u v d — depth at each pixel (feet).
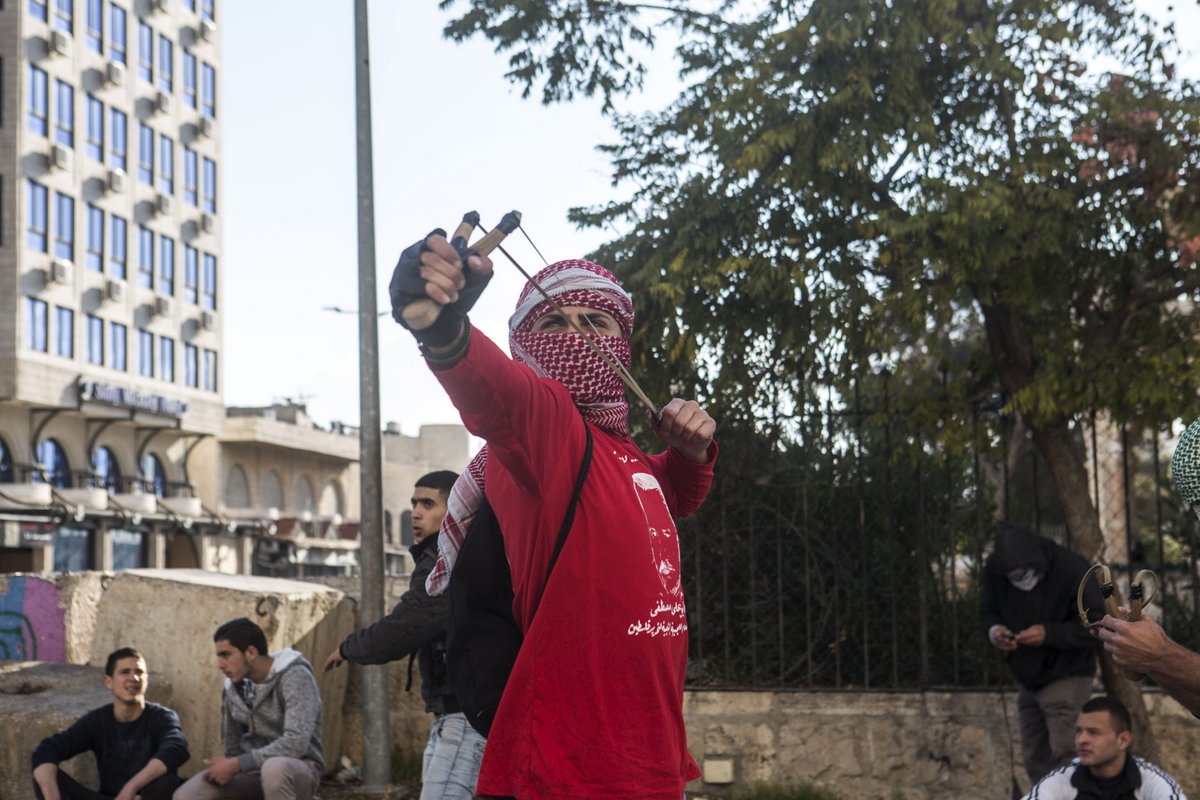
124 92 162.30
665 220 26.58
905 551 29.17
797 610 28.68
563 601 7.66
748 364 27.40
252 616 27.68
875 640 28.73
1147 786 17.66
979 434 26.11
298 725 22.88
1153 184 24.77
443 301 6.63
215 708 27.55
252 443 198.59
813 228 26.30
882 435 29.45
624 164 28.14
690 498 9.43
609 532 7.74
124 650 23.13
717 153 26.43
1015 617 23.58
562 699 7.61
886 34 25.12
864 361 26.50
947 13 24.88
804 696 27.48
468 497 8.50
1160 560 25.72
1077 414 26.35
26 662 27.96
